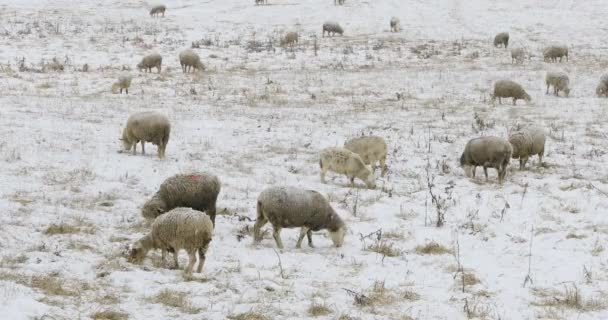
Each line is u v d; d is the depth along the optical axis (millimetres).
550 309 12172
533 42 68062
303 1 90688
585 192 22281
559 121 36000
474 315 11758
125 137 25031
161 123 24250
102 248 14328
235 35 69438
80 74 46906
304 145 29094
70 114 32344
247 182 22062
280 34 71000
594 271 14562
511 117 37125
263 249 15547
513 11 83188
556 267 14859
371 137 24703
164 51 59094
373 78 50344
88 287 11844
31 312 10180
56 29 65375
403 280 13758
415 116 37344
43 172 20750
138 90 42562
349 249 16031
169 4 89500
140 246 13445
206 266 13742
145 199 18844
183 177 15961
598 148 29844
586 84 48906
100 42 60750
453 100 42719
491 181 24391
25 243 14055
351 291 12562
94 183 20062
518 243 16781
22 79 43125
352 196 21391
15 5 80562
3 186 18547
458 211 19969
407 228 18000
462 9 85188
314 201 15625
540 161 26531
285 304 11805
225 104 39281
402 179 24453
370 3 88812
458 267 14688
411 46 65500
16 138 25234
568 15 79812
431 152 28875
